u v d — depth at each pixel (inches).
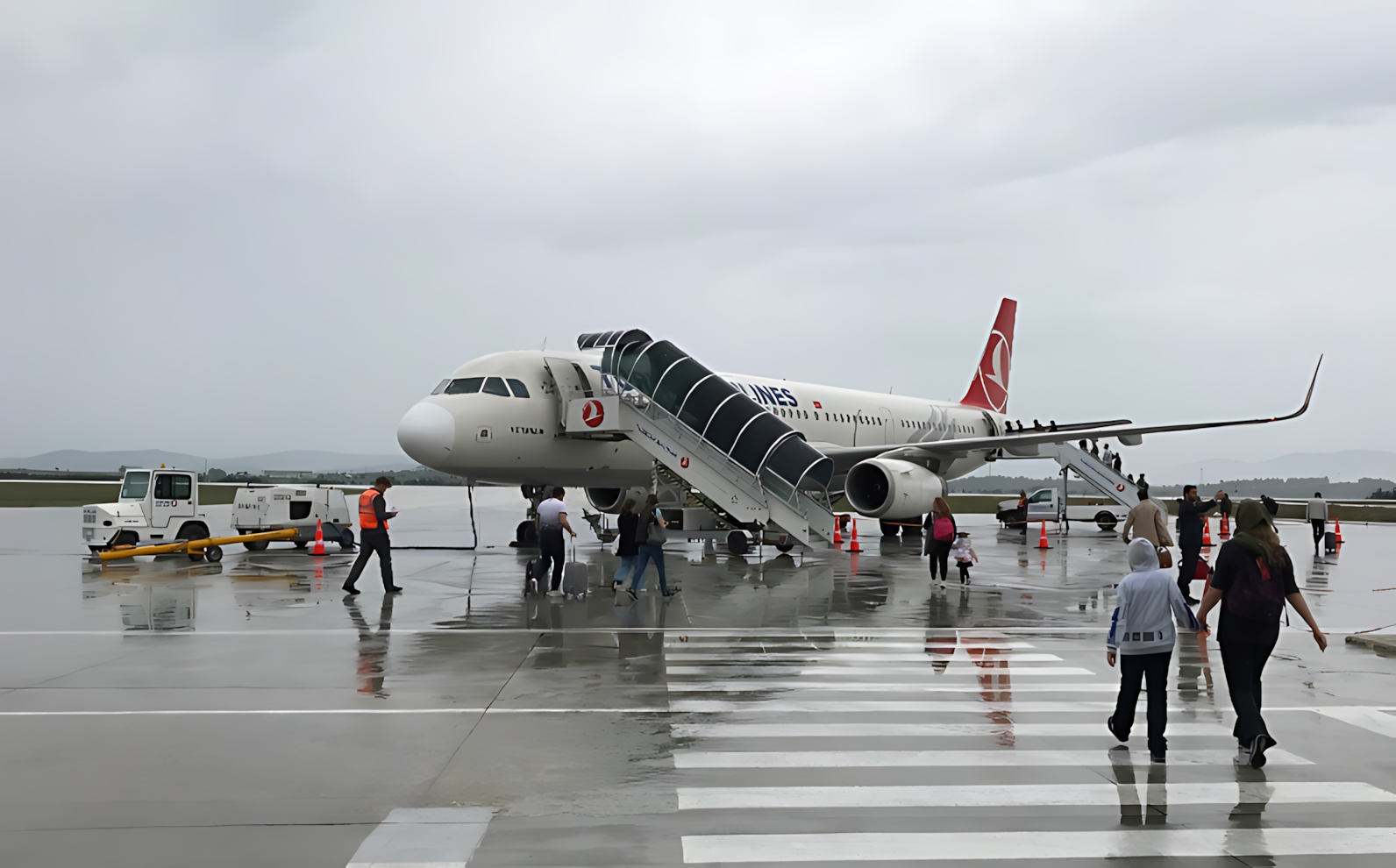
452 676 363.9
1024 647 435.8
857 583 693.3
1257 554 265.6
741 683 356.2
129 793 229.3
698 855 194.2
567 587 585.9
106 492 3366.1
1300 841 205.5
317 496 960.3
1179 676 380.2
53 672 367.6
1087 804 228.1
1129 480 1167.0
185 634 454.9
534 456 876.6
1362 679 374.6
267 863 188.1
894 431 1363.2
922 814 220.2
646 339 879.1
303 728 289.0
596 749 268.8
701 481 831.7
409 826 208.8
